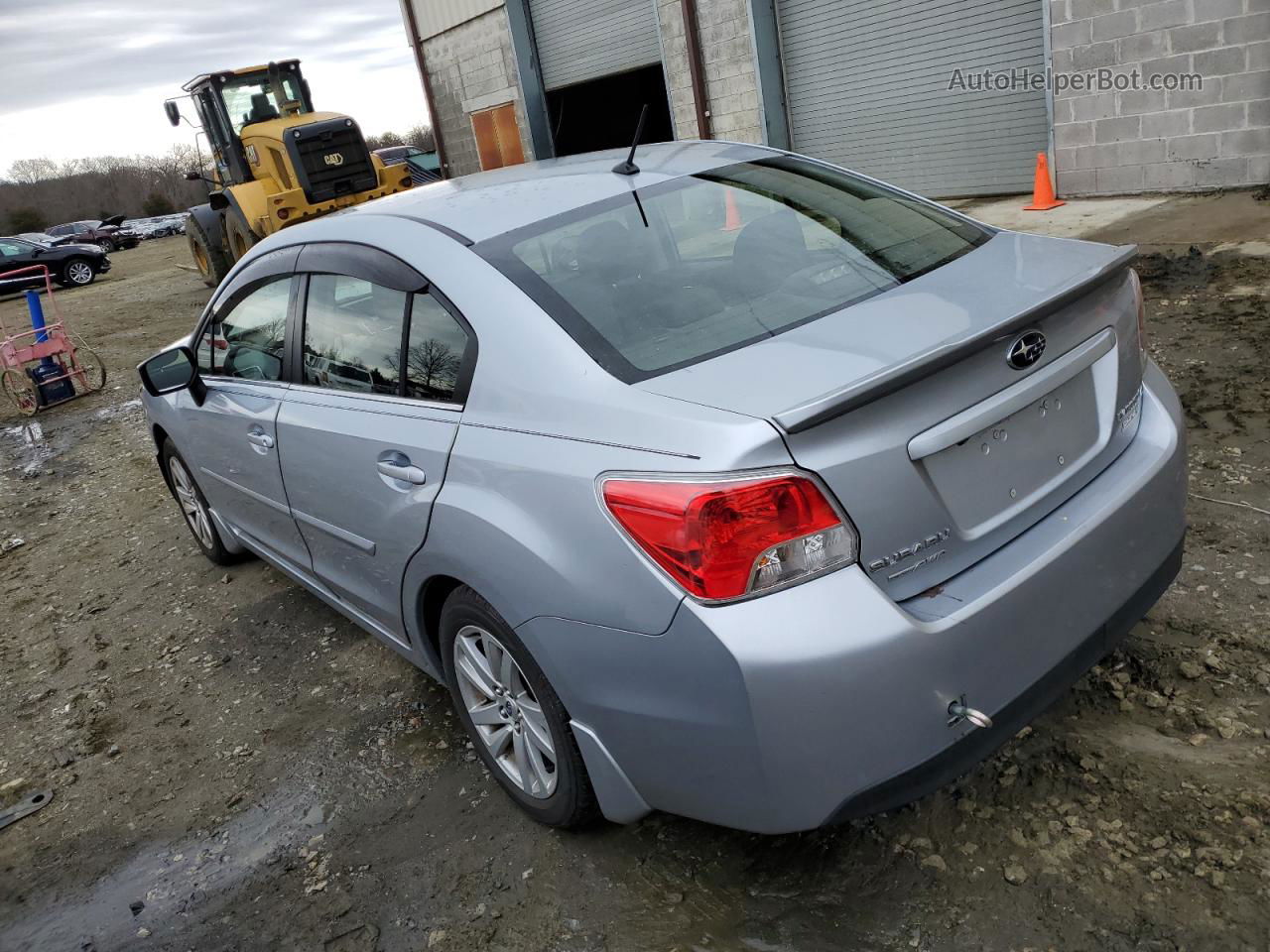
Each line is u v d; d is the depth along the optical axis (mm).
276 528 3660
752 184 2818
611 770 2170
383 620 3045
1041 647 1998
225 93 13656
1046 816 2246
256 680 3756
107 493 6719
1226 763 2293
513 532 2133
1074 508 2133
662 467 1859
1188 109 8469
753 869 2287
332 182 13320
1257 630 2729
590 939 2201
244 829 2873
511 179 3064
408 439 2523
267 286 3412
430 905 2408
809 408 1717
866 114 11602
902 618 1799
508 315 2326
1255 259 6148
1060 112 9391
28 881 2842
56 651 4391
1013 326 1921
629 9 14352
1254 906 1925
